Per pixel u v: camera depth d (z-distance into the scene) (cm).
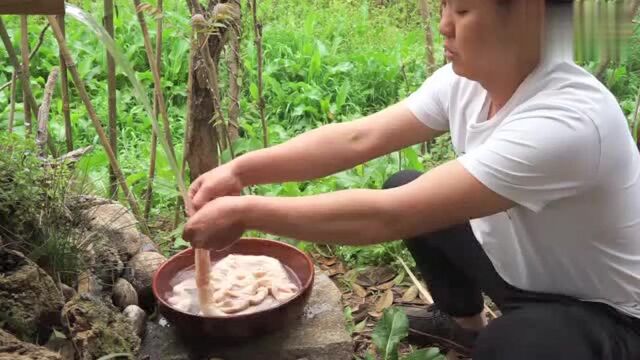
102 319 181
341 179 292
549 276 171
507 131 147
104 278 212
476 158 148
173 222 296
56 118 393
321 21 584
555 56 151
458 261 206
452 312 222
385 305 257
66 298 191
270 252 215
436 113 187
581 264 164
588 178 147
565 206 155
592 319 161
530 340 158
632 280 163
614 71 359
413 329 234
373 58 493
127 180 287
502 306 195
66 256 199
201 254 182
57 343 175
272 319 185
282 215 155
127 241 228
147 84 453
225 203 156
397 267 276
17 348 155
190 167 273
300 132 431
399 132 191
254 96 401
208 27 237
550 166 144
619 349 161
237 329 183
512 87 154
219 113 259
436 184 150
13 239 191
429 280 220
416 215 151
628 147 152
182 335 192
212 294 187
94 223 226
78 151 237
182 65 460
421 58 493
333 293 218
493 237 176
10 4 130
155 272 202
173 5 510
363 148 191
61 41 234
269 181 193
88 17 172
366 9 611
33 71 454
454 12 148
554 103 146
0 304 172
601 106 146
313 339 200
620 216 156
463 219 152
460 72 155
